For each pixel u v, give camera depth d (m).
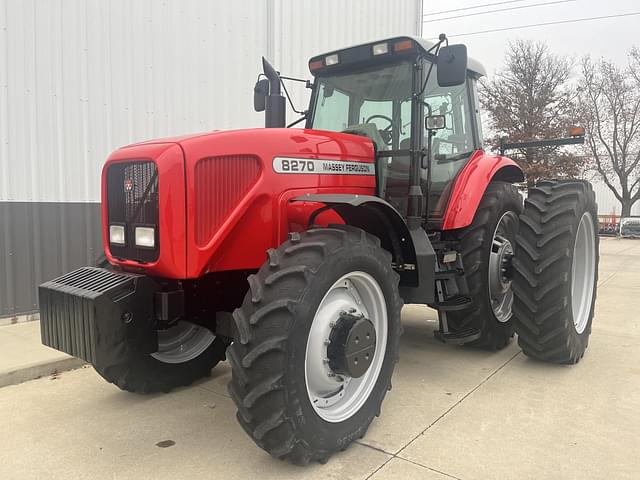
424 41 3.38
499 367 3.71
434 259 3.18
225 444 2.62
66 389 3.40
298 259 2.33
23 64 4.74
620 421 2.81
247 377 2.19
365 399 2.62
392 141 3.44
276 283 2.28
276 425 2.18
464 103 4.09
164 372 3.21
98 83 5.20
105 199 2.83
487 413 2.93
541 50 21.41
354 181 3.20
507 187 4.20
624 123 26.17
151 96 5.59
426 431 2.71
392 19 8.73
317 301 2.28
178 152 2.46
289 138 2.86
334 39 7.62
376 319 2.71
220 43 6.14
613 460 2.40
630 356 3.98
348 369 2.42
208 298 2.99
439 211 3.64
